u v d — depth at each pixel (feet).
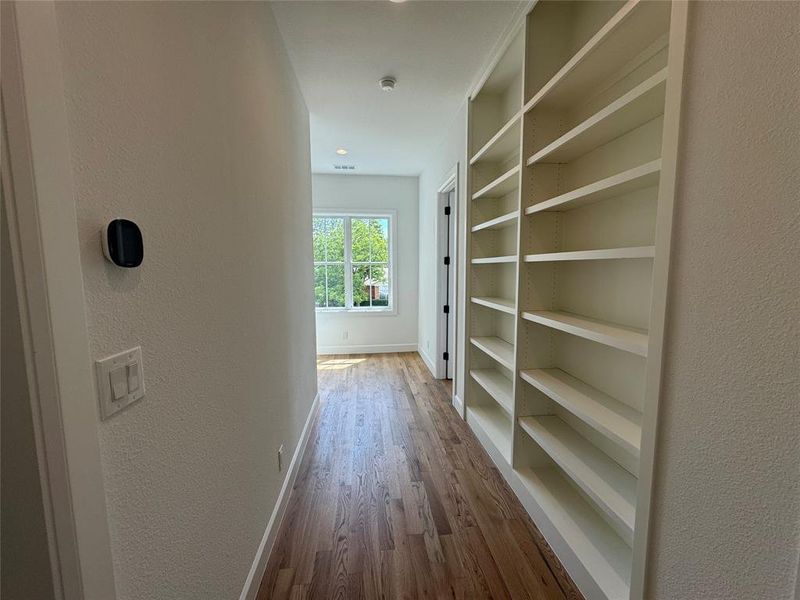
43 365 1.60
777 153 2.12
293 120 7.29
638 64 4.33
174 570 2.66
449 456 7.72
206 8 3.25
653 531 3.17
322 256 16.78
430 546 5.18
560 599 4.36
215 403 3.38
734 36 2.35
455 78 7.82
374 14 5.74
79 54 1.79
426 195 14.47
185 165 2.85
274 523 5.26
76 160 1.76
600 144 5.06
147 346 2.34
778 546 2.18
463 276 9.39
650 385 3.12
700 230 2.64
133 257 2.13
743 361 2.36
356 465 7.38
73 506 1.72
